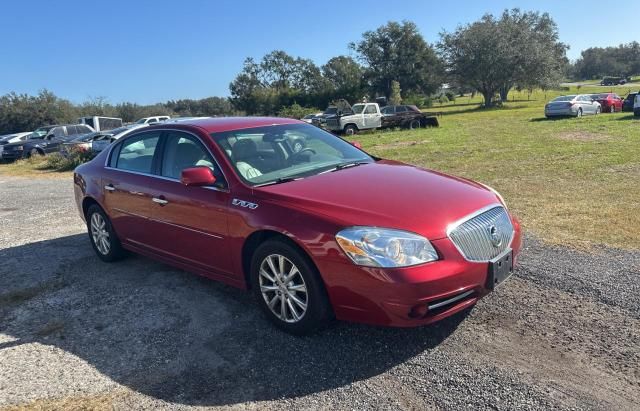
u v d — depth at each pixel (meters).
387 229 3.23
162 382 3.25
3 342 3.94
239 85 89.69
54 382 3.33
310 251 3.39
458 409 2.79
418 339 3.54
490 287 3.43
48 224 8.00
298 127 5.02
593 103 28.75
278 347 3.58
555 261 4.78
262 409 2.92
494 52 53.78
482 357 3.27
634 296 3.94
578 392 2.86
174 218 4.49
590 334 3.46
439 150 15.12
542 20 59.75
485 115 38.16
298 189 3.79
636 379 2.95
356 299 3.27
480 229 3.45
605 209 6.56
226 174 4.10
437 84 74.62
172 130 4.78
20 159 23.45
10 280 5.36
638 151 11.55
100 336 3.94
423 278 3.10
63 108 58.19
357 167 4.41
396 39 73.44
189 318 4.14
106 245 5.64
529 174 9.56
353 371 3.23
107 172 5.44
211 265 4.29
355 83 77.38
